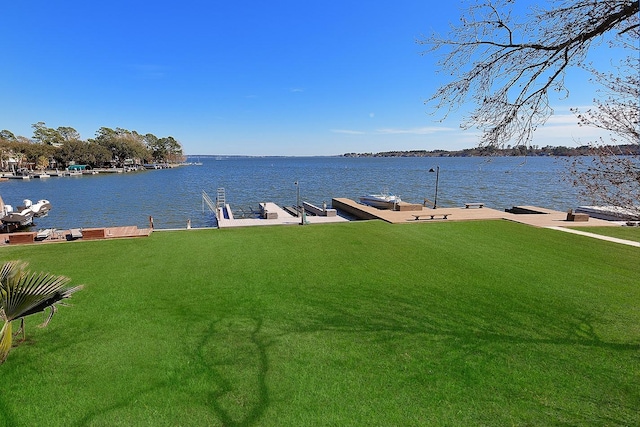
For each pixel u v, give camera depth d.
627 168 2.99
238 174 83.12
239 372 4.16
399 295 6.59
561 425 3.35
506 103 4.01
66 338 4.96
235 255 9.45
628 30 3.18
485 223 14.45
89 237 11.59
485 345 4.80
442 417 3.44
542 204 29.06
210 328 5.27
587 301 6.33
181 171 102.12
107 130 106.94
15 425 3.33
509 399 3.71
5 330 4.04
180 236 11.97
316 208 21.72
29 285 4.23
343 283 7.25
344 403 3.63
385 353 4.59
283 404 3.62
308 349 4.68
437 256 9.40
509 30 3.80
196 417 3.43
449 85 4.23
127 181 60.94
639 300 6.39
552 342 4.90
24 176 65.44
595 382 4.00
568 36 3.61
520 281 7.39
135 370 4.20
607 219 16.05
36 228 21.17
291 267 8.35
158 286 7.05
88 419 3.40
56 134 98.19
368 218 17.81
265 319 5.58
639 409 3.55
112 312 5.82
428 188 43.31
